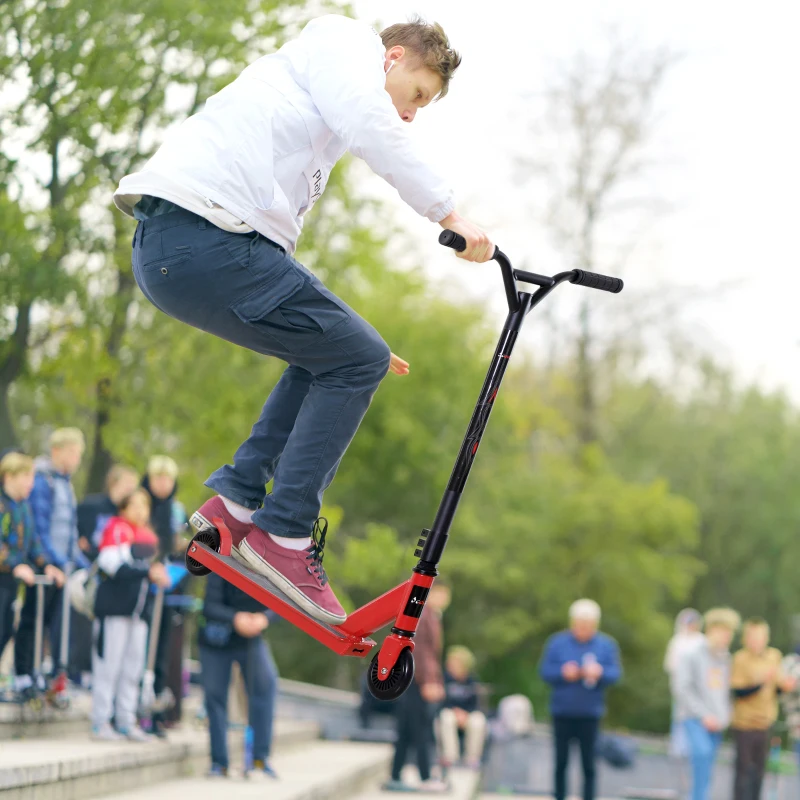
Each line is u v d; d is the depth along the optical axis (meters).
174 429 24.09
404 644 6.27
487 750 29.62
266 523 6.41
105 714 14.97
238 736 19.66
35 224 20.27
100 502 17.31
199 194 6.05
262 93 6.24
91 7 19.27
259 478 6.65
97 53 19.52
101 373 21.84
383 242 30.36
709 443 67.06
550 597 54.38
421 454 51.16
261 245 6.20
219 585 16.08
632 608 54.09
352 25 6.41
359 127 6.03
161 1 19.44
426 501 53.66
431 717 21.61
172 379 23.66
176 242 6.11
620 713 57.84
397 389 50.12
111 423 22.86
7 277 19.56
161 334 22.77
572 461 62.56
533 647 55.62
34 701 14.41
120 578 14.77
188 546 6.57
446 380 50.81
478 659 55.47
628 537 53.97
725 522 66.50
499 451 55.78
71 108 19.75
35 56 19.30
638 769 30.05
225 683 16.22
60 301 20.14
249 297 6.18
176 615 18.69
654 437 67.50
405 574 36.78
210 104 6.32
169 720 18.62
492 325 52.34
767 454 66.62
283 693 30.52
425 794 21.38
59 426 23.19
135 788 13.96
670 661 27.58
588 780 20.59
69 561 16.02
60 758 11.82
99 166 20.36
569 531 54.03
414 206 6.13
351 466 51.03
